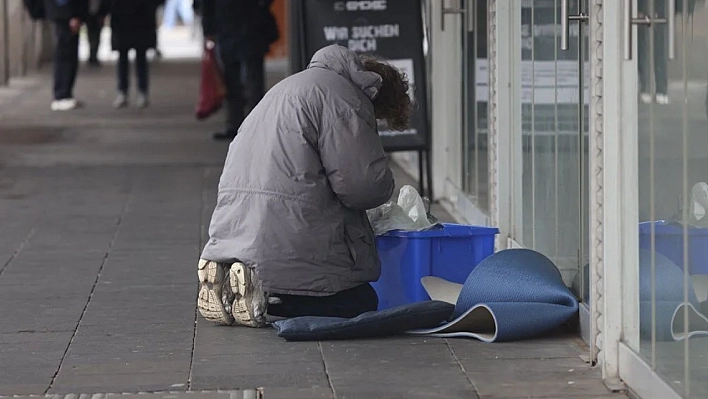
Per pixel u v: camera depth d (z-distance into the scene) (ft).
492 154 80.18
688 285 47.60
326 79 62.59
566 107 64.03
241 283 61.98
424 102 102.47
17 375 55.88
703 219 46.09
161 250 86.48
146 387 53.83
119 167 129.70
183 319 66.28
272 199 61.67
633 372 52.90
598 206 55.36
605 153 54.39
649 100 51.29
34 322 65.87
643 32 51.90
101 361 58.18
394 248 67.62
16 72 250.78
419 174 105.81
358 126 61.52
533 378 55.01
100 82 242.17
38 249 86.84
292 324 61.11
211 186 117.39
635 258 53.57
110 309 68.80
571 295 61.57
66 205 106.11
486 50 86.17
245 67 147.13
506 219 78.54
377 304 65.00
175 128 165.89
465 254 68.39
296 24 103.14
